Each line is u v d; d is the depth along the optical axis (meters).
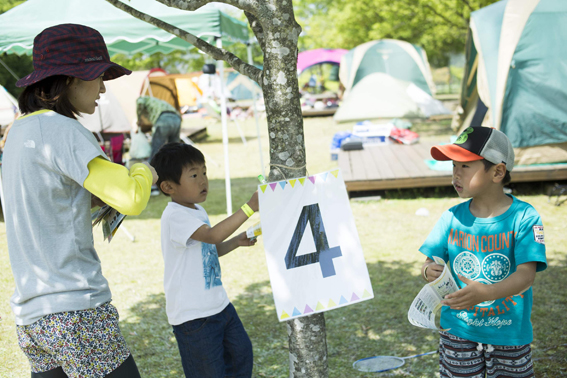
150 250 5.77
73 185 1.72
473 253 2.07
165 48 7.71
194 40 2.13
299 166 1.97
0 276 4.99
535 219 1.94
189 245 2.28
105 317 1.76
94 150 1.68
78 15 5.25
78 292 1.71
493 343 2.02
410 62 16.14
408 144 9.88
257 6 1.85
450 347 2.12
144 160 9.30
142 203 1.68
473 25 7.78
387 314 3.86
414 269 4.74
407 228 5.99
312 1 28.14
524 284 1.86
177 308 2.30
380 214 6.61
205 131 15.73
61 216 1.71
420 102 14.91
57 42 1.72
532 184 7.41
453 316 2.10
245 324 3.83
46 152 1.66
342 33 23.73
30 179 1.67
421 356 3.21
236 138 14.98
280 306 1.84
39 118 1.70
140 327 3.85
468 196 2.04
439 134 12.55
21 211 1.70
